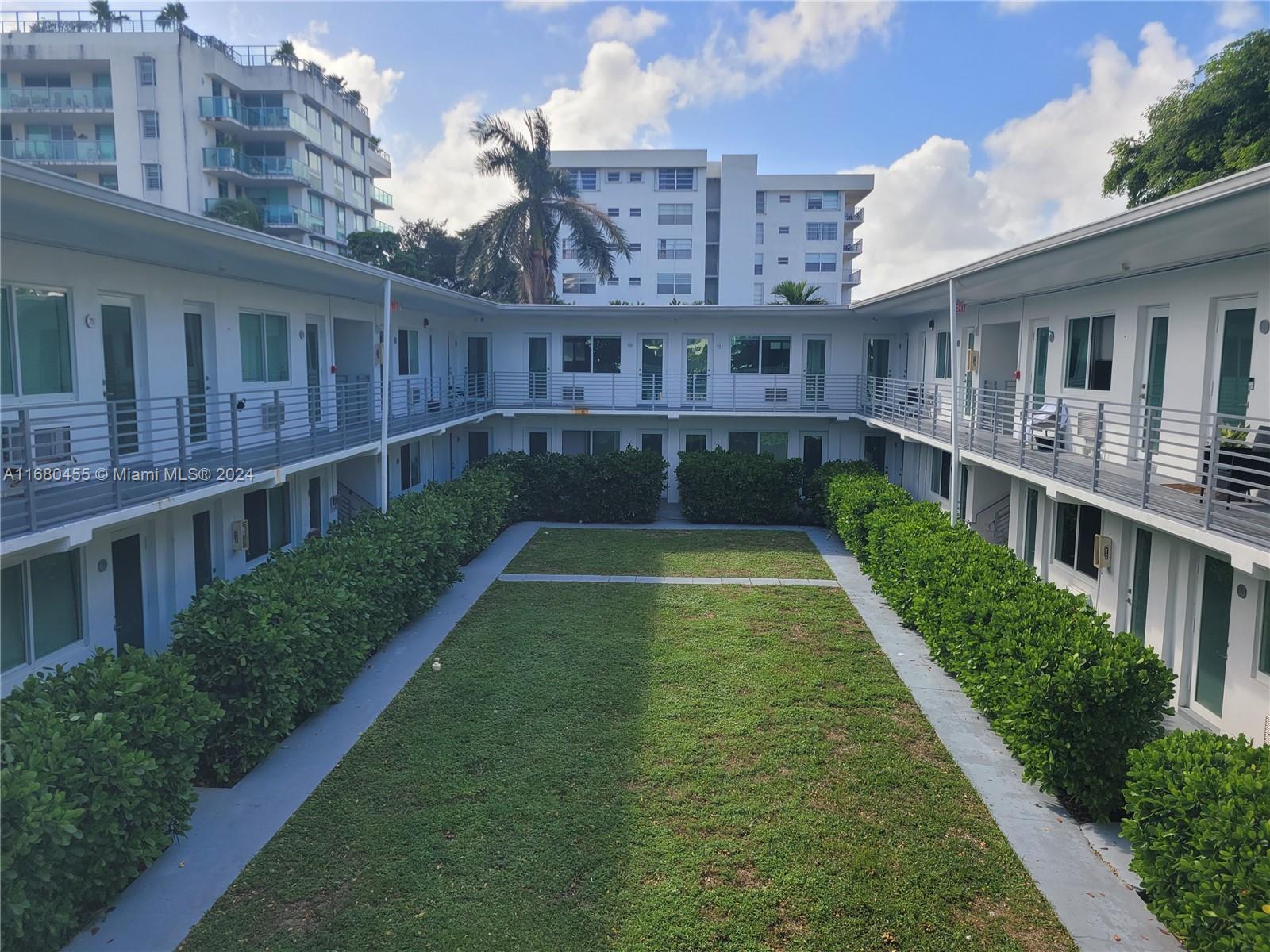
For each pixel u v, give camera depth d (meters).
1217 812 5.38
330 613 9.73
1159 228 8.34
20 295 9.09
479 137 28.78
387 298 14.13
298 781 8.11
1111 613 11.52
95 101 40.38
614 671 11.11
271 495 14.04
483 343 25.05
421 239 47.50
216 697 8.10
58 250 9.50
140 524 10.50
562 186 29.41
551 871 6.66
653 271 52.59
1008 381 17.25
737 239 53.53
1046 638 8.33
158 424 11.34
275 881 6.54
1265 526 7.94
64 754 5.81
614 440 24.89
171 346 11.61
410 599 12.96
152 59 40.31
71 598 9.41
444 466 23.48
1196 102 18.22
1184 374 10.69
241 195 43.09
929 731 9.41
